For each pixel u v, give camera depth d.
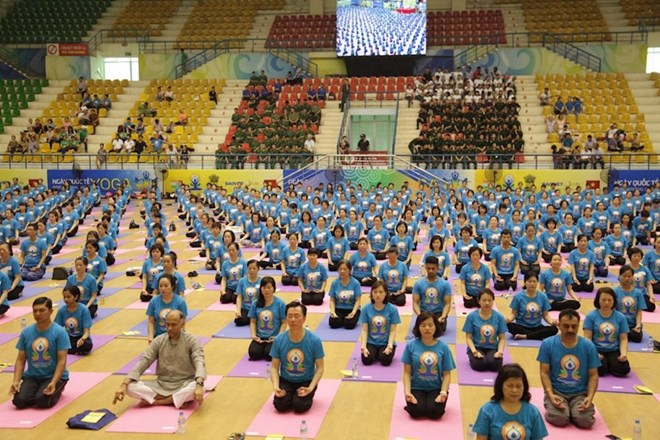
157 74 44.00
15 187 29.80
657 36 41.06
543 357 8.06
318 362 8.45
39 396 8.44
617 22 42.19
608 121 35.94
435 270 11.62
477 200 24.80
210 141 37.44
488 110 36.56
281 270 17.55
